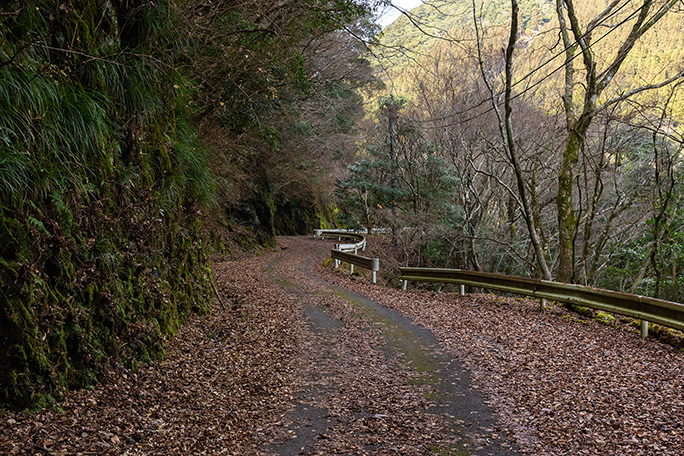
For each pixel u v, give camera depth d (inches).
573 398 225.8
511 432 193.9
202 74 409.4
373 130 1298.0
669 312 299.4
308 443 183.0
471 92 920.9
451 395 238.4
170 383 226.7
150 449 160.6
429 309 461.4
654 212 650.2
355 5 411.2
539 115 936.9
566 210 519.8
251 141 844.0
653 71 707.4
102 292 217.2
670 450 169.5
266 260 967.6
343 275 776.9
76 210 211.2
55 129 198.7
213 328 336.2
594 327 366.0
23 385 160.7
